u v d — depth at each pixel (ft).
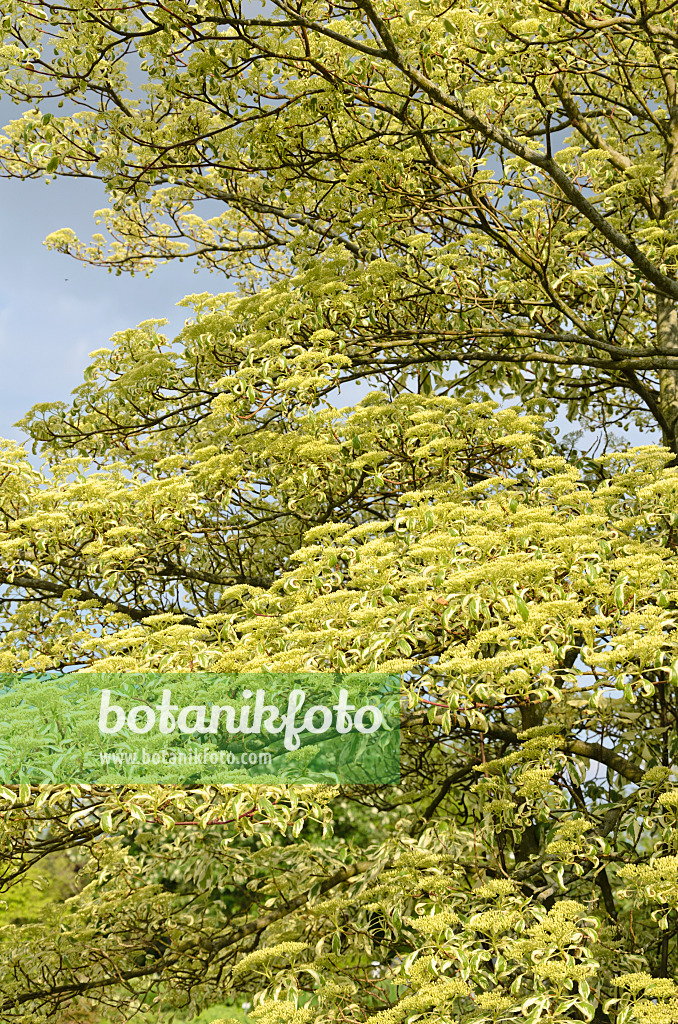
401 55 15.08
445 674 11.37
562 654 10.73
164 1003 19.51
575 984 11.58
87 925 18.83
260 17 14.78
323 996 12.64
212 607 21.74
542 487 15.03
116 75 18.17
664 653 10.25
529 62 15.72
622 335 22.02
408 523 13.10
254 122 17.69
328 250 19.79
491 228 18.65
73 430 22.17
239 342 18.63
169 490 16.44
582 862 12.62
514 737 16.85
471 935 10.38
